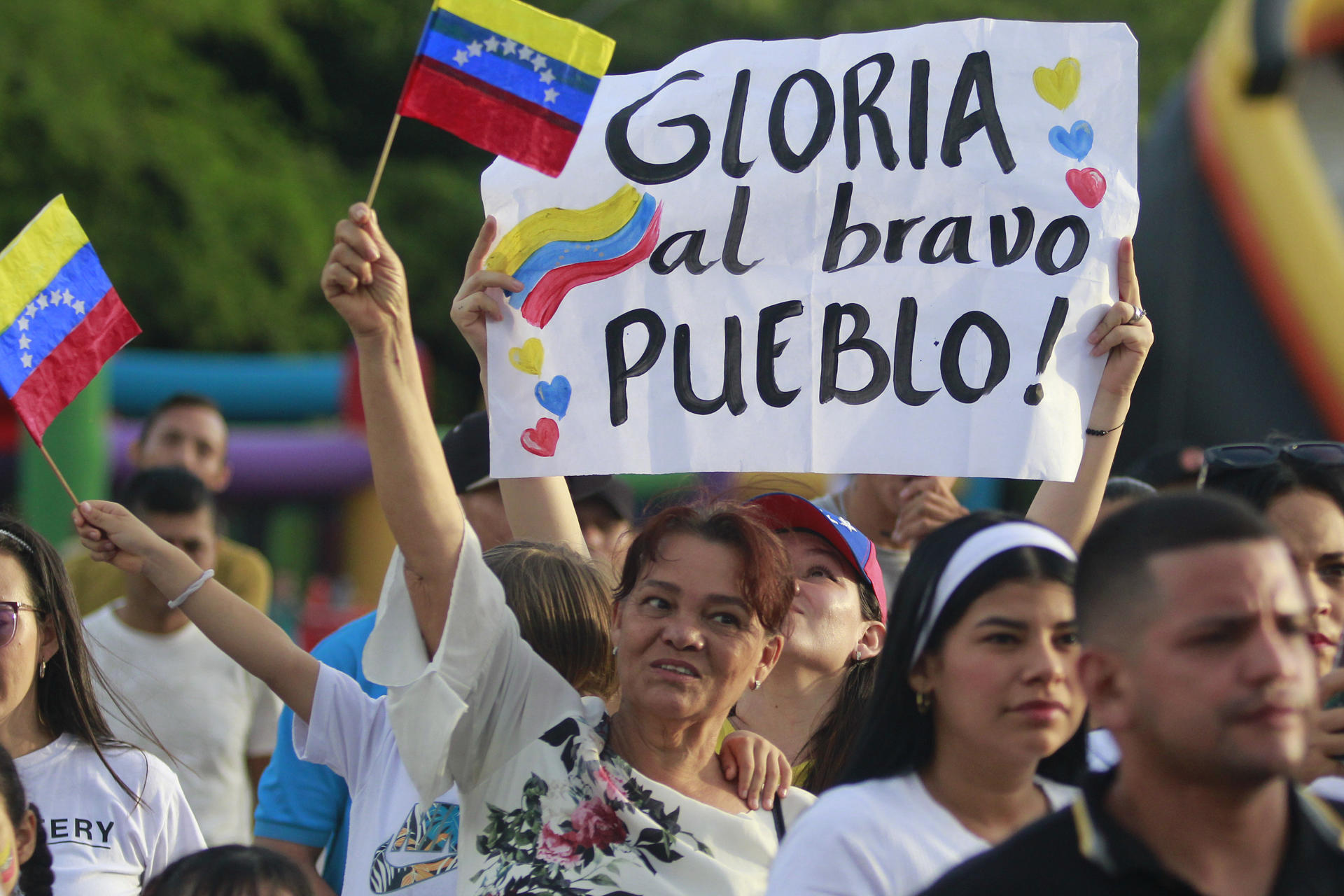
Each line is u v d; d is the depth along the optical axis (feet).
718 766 32.50
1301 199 156.35
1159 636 19.85
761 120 39.70
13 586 36.14
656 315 39.11
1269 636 19.61
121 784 37.32
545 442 38.73
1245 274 159.22
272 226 222.89
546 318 39.11
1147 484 53.26
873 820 25.26
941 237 38.96
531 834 29.81
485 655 30.63
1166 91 256.11
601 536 54.34
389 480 29.78
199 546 56.39
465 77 31.78
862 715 36.60
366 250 28.96
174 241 214.69
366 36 254.68
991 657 25.12
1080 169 38.93
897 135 39.34
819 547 38.55
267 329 222.48
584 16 245.04
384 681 30.35
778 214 39.29
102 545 34.40
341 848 40.22
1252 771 19.39
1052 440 38.09
